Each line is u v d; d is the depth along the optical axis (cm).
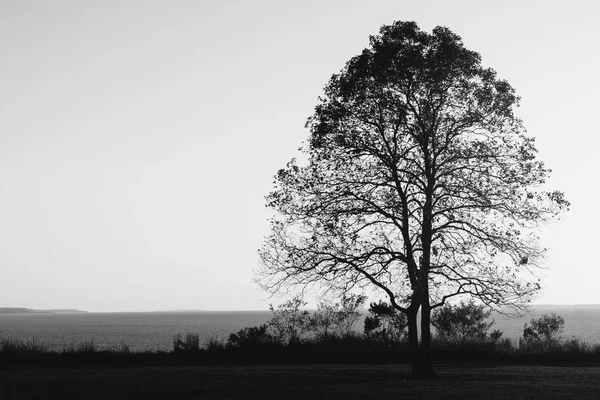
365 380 2841
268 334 4525
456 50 2981
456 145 2994
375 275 2950
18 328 19838
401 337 4500
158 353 4416
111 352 4391
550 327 4941
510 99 3009
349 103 3055
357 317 4566
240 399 2253
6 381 2819
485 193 2948
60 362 4059
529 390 2416
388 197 2978
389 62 2984
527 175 2970
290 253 2989
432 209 2959
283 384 2708
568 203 2958
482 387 2517
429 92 3034
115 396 2355
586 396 2230
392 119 2991
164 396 2361
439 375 3058
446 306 4794
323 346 4356
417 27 3112
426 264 2842
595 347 4297
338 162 3027
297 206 3038
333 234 2947
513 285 2889
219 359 4206
